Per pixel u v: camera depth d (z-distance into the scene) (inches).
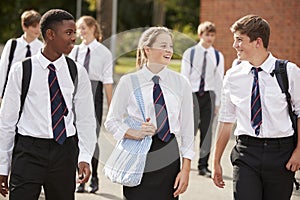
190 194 247.4
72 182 150.6
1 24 1192.8
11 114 145.9
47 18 145.7
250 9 492.4
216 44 516.4
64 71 148.3
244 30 149.4
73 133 150.0
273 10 478.0
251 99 150.9
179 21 1523.1
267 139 149.9
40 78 145.7
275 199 152.8
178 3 1412.4
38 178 144.9
